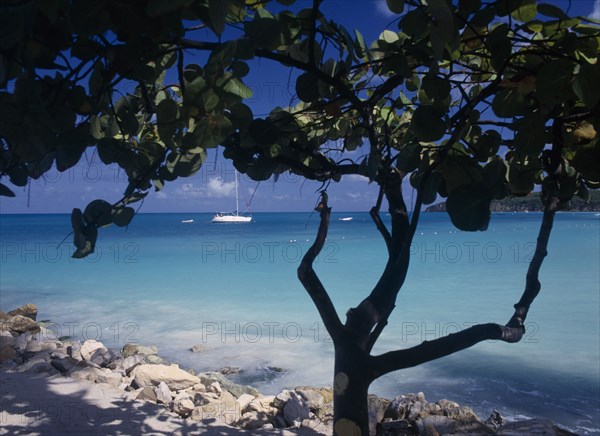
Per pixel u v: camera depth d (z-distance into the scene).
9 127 1.25
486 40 1.73
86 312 15.24
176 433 4.62
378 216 2.20
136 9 1.24
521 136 1.78
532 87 1.72
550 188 2.29
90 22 1.26
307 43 1.85
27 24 1.21
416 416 5.39
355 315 1.98
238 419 5.53
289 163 2.24
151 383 6.52
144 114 2.20
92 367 6.98
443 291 18.73
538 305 15.90
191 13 1.29
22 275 24.62
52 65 1.47
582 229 66.56
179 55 1.60
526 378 8.78
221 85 1.40
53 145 1.31
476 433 4.98
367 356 1.93
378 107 2.69
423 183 1.89
